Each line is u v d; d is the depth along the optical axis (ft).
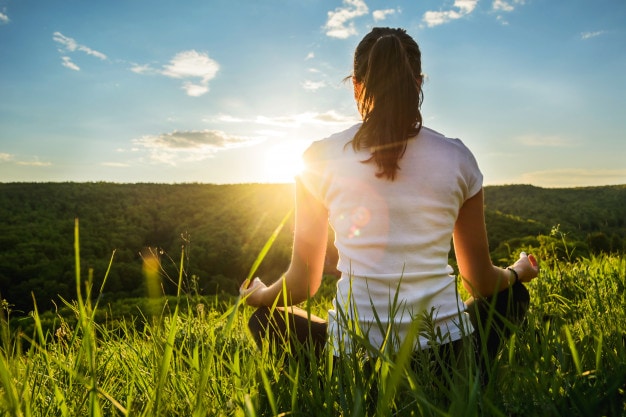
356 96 5.20
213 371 3.67
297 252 5.12
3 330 2.76
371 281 4.34
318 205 5.06
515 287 5.20
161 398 2.92
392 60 4.48
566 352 3.54
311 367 3.14
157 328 3.89
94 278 120.47
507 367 3.17
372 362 3.26
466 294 9.29
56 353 4.29
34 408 3.24
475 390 2.26
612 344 3.61
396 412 2.76
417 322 2.00
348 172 4.64
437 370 3.61
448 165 4.51
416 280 4.28
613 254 13.17
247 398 2.26
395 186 4.47
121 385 4.21
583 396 2.63
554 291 8.30
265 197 276.62
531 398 2.83
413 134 4.57
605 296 6.56
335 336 4.18
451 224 4.54
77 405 3.14
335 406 3.18
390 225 4.43
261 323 5.08
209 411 3.06
